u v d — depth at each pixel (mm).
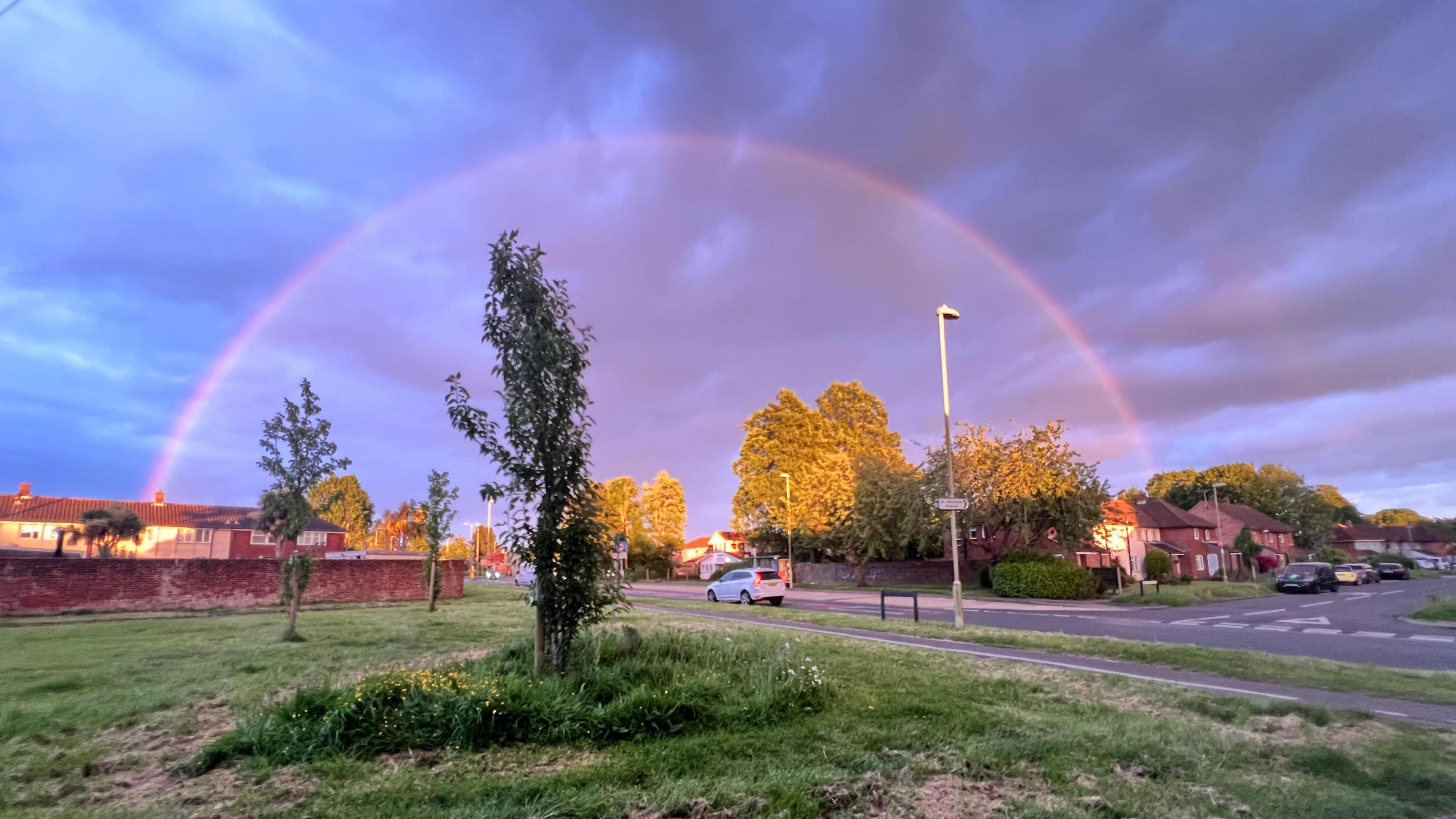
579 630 10594
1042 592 39000
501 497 9602
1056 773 6828
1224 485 80312
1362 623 24516
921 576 55156
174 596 27516
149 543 60656
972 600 37781
